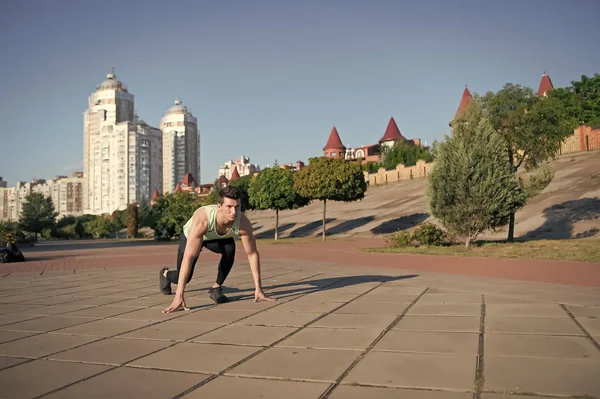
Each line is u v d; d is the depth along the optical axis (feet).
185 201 137.28
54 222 280.10
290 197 95.30
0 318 17.85
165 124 607.37
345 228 111.45
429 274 30.27
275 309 18.10
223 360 11.10
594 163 106.73
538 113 57.26
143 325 15.69
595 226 64.44
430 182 54.70
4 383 9.71
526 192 54.44
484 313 16.25
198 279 30.42
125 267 45.11
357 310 17.44
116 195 509.76
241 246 79.15
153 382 9.59
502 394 8.39
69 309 19.77
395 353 11.33
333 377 9.62
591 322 14.32
